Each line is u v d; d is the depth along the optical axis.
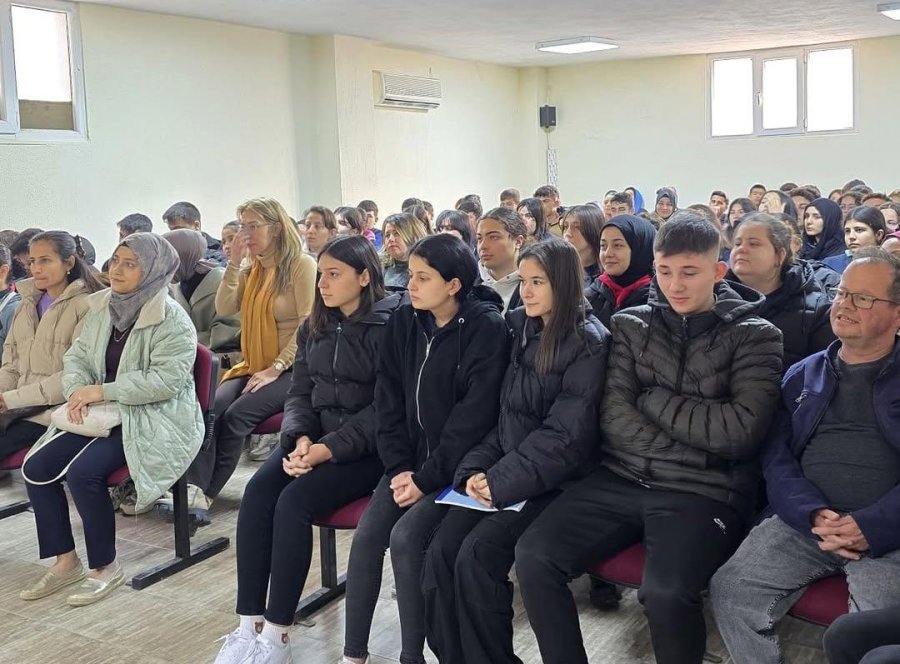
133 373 2.71
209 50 7.35
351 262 2.45
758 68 10.38
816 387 1.92
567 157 11.61
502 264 3.20
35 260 3.03
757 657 1.75
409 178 9.91
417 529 2.08
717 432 1.93
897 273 1.81
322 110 8.50
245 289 3.48
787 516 1.82
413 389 2.29
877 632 1.58
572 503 2.00
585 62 11.20
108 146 6.58
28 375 3.07
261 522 2.30
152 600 2.67
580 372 2.09
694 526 1.87
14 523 3.34
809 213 4.95
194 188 7.28
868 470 1.82
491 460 2.15
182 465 2.79
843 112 10.07
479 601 1.95
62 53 6.32
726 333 2.00
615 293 2.81
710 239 1.98
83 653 2.36
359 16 7.49
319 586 2.71
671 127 10.95
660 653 1.76
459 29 8.34
